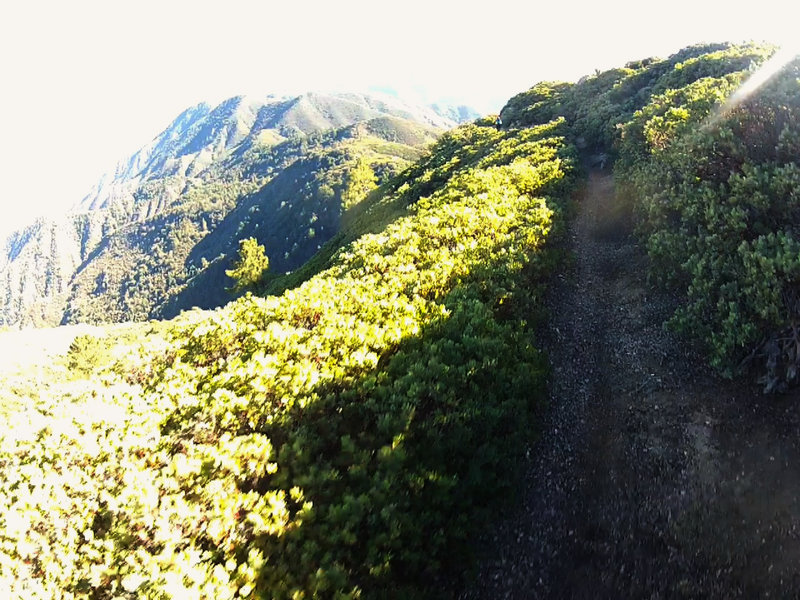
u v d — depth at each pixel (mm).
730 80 19344
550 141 33656
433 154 62156
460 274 13078
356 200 80312
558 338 12227
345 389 8281
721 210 10570
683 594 5969
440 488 6664
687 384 9273
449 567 6645
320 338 9961
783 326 8133
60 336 94562
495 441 7863
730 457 7477
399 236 17281
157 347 12188
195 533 5551
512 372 9117
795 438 7277
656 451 8117
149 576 4781
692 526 6719
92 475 6668
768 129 11602
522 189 21688
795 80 12492
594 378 10453
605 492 7680
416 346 9742
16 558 5270
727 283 9258
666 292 12617
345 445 6918
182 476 6262
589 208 22391
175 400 8633
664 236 12570
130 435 7148
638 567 6441
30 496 5961
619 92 43594
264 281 53250
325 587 5281
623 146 23422
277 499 5969
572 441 8852
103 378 11047
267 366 8961
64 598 4879
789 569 5742
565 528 7238
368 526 6102
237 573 5070
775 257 8336
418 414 7809
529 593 6434
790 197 9422
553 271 15539
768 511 6480
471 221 17031
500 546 7094
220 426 7633
